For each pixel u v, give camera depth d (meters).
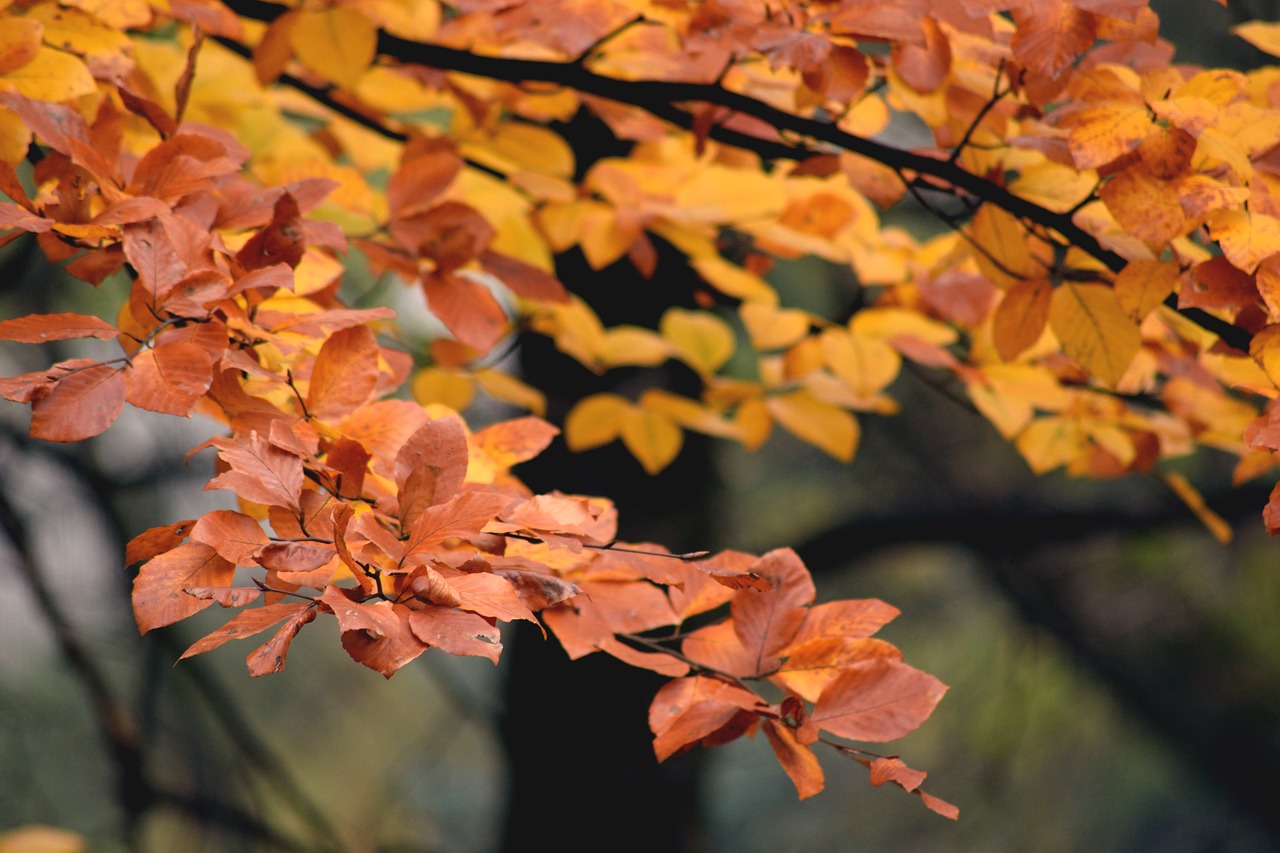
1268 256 3.25
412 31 3.65
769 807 16.20
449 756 14.45
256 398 3.21
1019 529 7.33
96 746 10.02
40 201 3.26
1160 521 7.19
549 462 5.84
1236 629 11.22
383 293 5.07
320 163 3.53
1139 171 3.29
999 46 3.40
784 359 4.21
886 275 3.96
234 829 7.74
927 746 12.04
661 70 3.60
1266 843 13.76
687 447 5.96
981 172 3.47
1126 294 3.33
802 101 3.43
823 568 7.44
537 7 3.43
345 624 3.08
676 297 5.66
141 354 3.16
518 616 3.12
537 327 4.24
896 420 10.43
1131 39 3.35
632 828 5.91
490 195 3.93
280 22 3.50
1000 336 3.46
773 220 3.77
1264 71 3.47
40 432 3.13
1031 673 10.50
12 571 7.61
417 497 3.15
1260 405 4.55
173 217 3.20
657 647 3.26
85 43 3.36
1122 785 13.22
